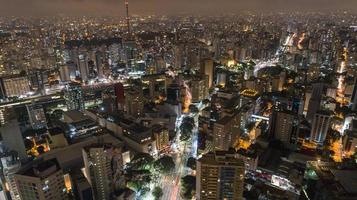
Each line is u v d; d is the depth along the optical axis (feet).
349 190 433.07
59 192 522.06
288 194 646.33
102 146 638.12
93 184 643.45
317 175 476.13
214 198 542.16
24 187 499.92
